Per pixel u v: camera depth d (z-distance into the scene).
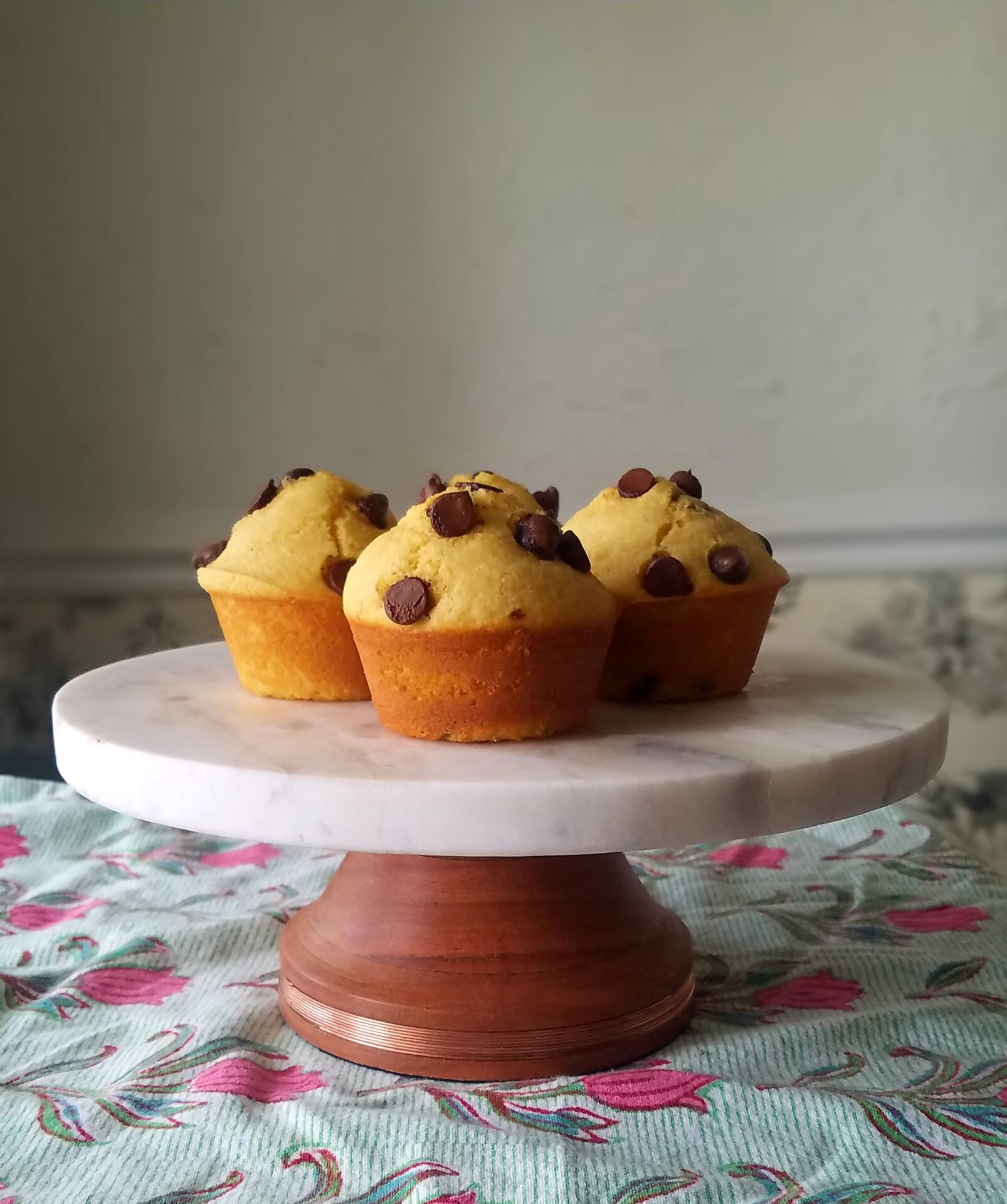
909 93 0.69
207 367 0.71
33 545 0.72
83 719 0.33
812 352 0.71
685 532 0.36
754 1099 0.28
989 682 0.73
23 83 0.68
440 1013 0.30
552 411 0.72
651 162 0.69
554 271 0.71
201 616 0.72
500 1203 0.24
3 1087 0.29
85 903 0.41
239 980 0.36
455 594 0.30
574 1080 0.30
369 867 0.34
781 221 0.70
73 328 0.70
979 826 0.74
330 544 0.36
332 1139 0.26
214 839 0.48
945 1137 0.26
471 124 0.69
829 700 0.35
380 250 0.70
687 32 0.68
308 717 0.34
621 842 0.26
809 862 0.46
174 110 0.68
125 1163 0.25
